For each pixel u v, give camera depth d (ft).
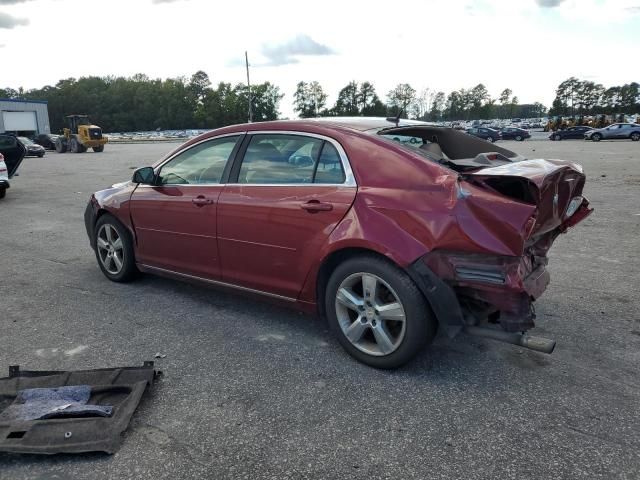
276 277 12.16
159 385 10.23
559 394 9.78
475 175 9.55
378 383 10.26
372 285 10.47
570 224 12.16
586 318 13.46
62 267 18.80
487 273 9.16
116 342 12.29
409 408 9.36
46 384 9.86
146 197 14.96
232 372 10.77
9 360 11.36
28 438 8.21
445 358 11.31
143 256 15.55
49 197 37.99
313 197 11.19
